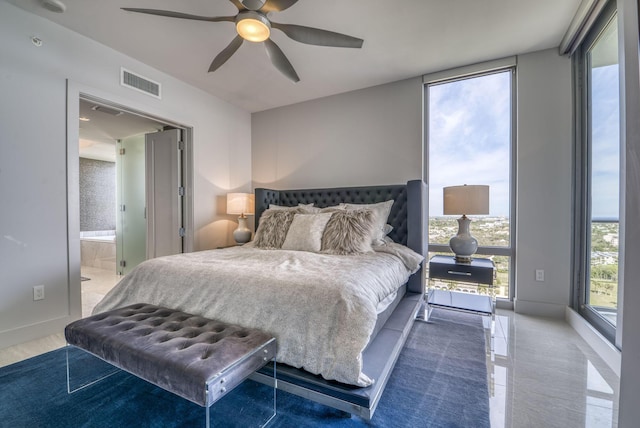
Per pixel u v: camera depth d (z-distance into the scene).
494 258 3.09
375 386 1.34
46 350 2.09
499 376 1.78
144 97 3.00
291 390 1.45
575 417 1.42
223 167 3.98
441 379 1.75
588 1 2.09
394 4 2.16
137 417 1.42
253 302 1.59
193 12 2.27
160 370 1.23
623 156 1.78
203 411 1.47
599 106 2.30
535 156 2.81
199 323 1.59
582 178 2.59
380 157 3.54
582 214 2.58
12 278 2.16
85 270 4.96
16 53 2.16
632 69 1.06
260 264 1.97
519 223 2.88
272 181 4.29
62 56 2.39
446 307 2.57
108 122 3.76
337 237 2.64
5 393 1.60
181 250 3.63
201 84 3.49
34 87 2.25
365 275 1.76
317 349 1.41
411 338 2.33
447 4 2.16
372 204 3.23
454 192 2.67
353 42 2.13
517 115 2.88
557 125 2.73
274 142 4.27
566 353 2.08
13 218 2.16
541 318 2.74
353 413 1.32
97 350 1.46
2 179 2.11
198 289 1.79
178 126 3.50
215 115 3.85
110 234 6.44
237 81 3.42
